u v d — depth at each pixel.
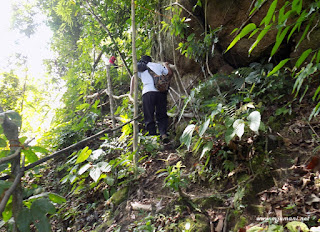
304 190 1.91
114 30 4.89
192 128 2.39
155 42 4.77
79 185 3.31
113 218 2.49
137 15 4.56
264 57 3.38
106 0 4.70
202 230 1.98
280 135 2.58
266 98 3.13
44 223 1.20
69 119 5.50
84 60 6.31
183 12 3.91
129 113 4.38
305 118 2.64
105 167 2.56
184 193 2.34
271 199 1.97
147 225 2.10
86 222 2.68
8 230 1.27
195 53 3.54
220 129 2.65
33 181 3.74
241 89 3.29
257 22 3.16
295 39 3.04
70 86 6.15
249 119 2.15
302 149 2.33
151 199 2.52
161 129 3.62
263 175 2.21
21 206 1.22
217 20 3.52
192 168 2.74
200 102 3.42
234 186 2.29
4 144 1.24
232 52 3.61
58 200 1.41
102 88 6.29
